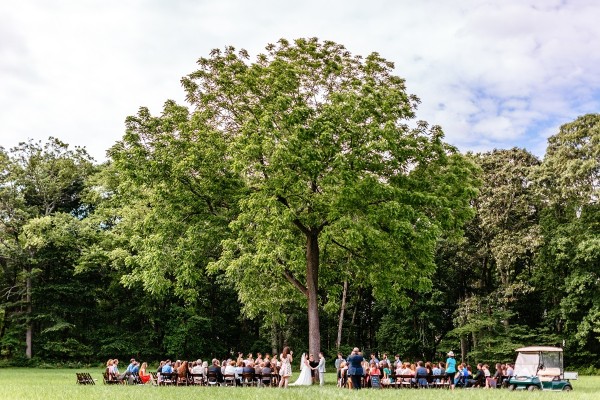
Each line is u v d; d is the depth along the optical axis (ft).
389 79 96.73
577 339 150.61
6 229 171.22
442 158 93.86
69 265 174.29
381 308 183.83
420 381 79.92
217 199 88.69
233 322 195.00
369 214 81.51
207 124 91.50
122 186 91.91
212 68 93.91
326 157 81.66
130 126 90.07
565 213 159.33
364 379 77.92
